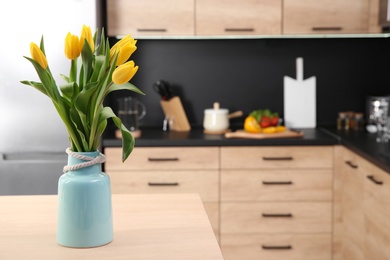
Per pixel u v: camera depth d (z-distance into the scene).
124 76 1.70
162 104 4.24
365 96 4.41
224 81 4.38
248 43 4.36
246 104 4.40
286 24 4.02
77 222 1.82
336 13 4.03
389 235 2.94
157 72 4.36
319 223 3.86
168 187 3.83
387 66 4.40
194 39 4.35
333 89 4.41
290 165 3.83
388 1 3.75
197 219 2.08
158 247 1.83
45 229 1.99
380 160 3.04
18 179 3.79
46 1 3.68
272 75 4.39
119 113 3.92
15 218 2.09
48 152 3.78
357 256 3.52
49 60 3.71
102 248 1.82
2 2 3.67
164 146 3.80
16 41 3.70
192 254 1.77
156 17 3.98
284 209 3.85
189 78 4.38
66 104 1.80
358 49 4.39
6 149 3.77
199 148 3.81
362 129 4.21
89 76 1.78
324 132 4.11
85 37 1.79
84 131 1.81
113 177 3.82
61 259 1.74
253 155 3.82
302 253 3.88
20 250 1.81
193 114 4.40
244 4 4.00
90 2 3.69
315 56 4.38
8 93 3.73
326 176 3.84
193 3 3.99
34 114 3.75
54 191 3.81
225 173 3.82
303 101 4.38
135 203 2.27
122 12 3.97
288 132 3.94
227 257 3.88
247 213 3.85
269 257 3.88
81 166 1.81
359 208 3.46
